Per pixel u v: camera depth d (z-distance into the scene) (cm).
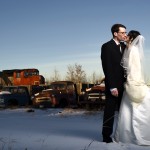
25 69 2414
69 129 587
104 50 439
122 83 436
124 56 432
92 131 550
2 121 823
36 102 1817
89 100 1648
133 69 423
